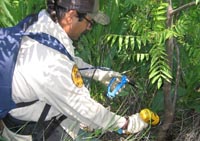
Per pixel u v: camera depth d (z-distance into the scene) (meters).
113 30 2.81
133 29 2.26
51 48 1.90
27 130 2.07
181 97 2.83
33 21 1.99
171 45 2.29
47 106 2.00
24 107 1.97
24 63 1.88
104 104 2.85
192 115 2.89
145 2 2.28
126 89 2.82
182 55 2.71
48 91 1.89
